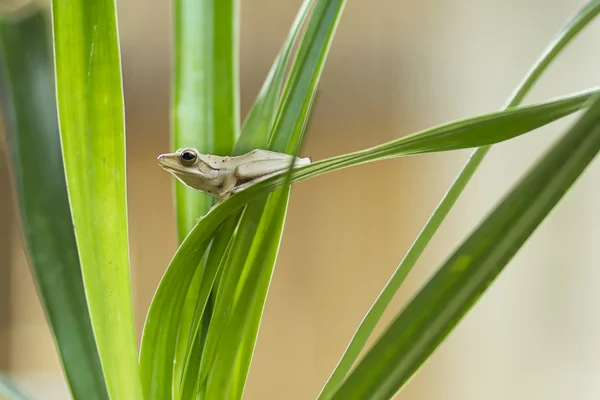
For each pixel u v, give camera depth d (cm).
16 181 116
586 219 174
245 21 168
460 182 113
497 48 174
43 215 115
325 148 176
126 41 168
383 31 174
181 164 114
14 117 116
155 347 113
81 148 112
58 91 111
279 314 185
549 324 178
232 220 113
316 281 183
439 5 174
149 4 168
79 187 112
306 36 114
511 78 174
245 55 169
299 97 114
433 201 180
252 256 113
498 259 109
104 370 112
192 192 116
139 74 170
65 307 114
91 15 111
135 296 178
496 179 178
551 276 177
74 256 115
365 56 174
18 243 177
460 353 184
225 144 116
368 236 182
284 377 186
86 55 111
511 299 180
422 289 110
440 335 109
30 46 117
